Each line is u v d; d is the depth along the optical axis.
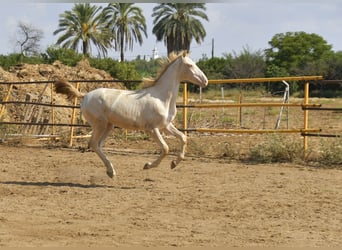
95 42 60.28
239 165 13.66
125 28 60.75
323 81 14.19
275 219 8.34
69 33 59.12
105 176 11.91
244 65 62.16
